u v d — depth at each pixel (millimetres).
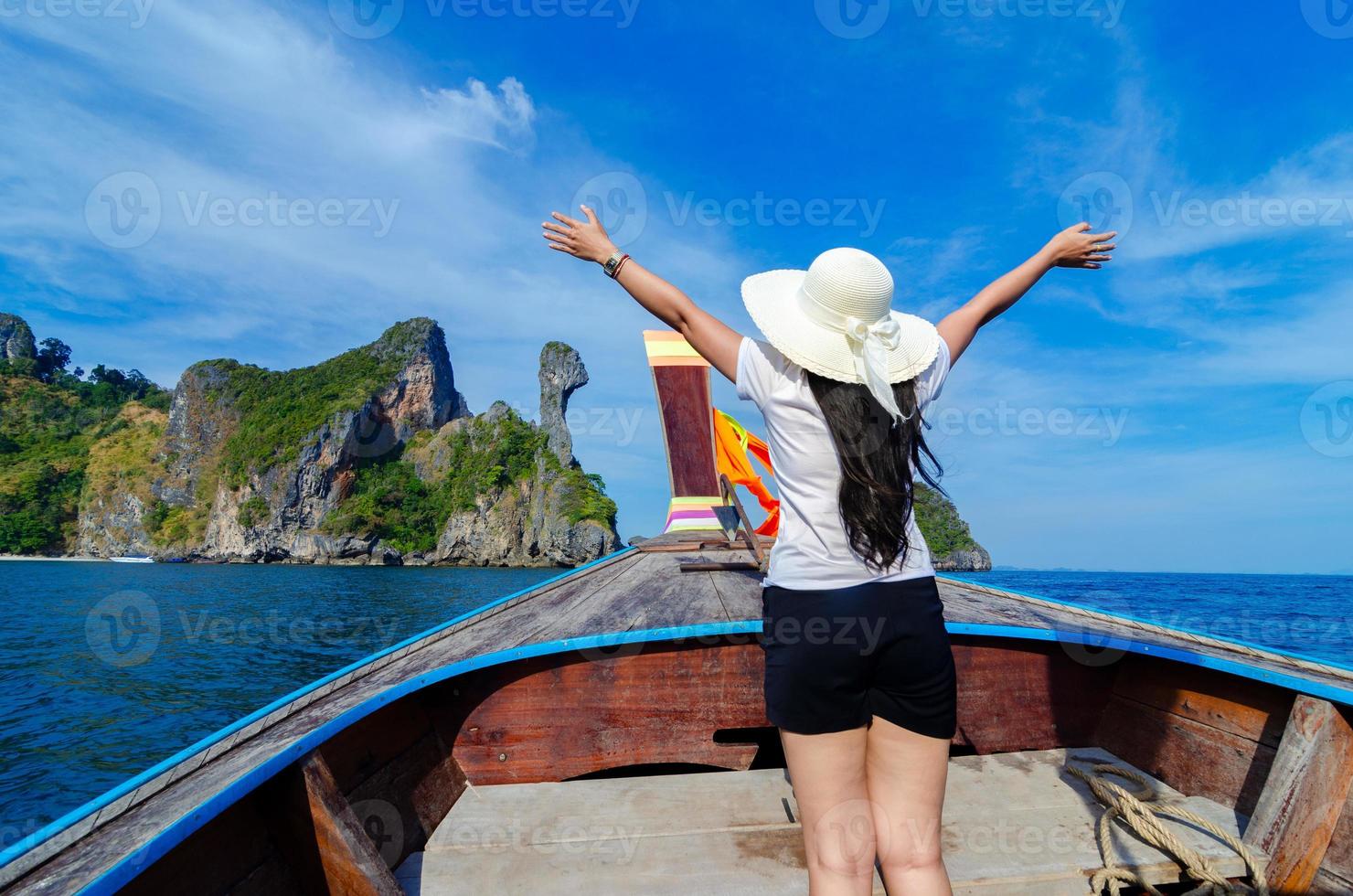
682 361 6203
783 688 1196
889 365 1209
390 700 2094
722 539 5457
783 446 1242
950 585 3799
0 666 23078
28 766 13898
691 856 1931
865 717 1200
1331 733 1889
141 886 1316
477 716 2436
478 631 2867
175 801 1440
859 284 1191
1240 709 2209
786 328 1239
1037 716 2629
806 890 1777
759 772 2434
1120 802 2062
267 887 1636
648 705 2457
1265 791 1939
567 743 2438
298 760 1649
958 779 2373
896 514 1156
